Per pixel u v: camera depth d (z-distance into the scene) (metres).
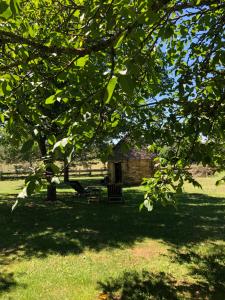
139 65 2.30
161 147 5.57
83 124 3.20
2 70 3.28
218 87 4.63
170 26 2.84
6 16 2.14
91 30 3.24
